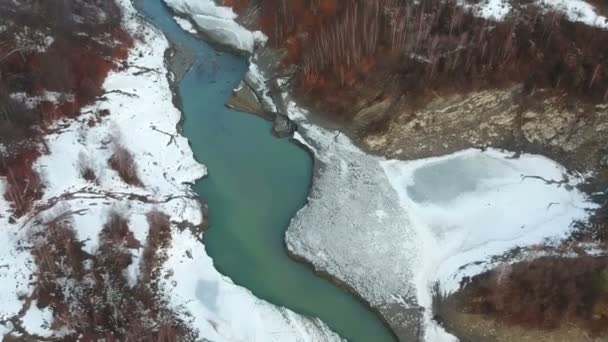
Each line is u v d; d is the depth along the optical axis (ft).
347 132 148.77
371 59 151.64
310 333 112.98
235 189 139.54
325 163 143.74
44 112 146.92
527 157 140.36
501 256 120.37
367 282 120.16
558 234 123.54
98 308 112.37
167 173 141.28
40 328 109.70
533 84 138.62
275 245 128.67
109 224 126.21
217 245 128.67
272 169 144.46
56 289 115.44
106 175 137.39
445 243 125.29
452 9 151.43
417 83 144.66
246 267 124.57
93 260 120.37
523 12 146.00
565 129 138.41
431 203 132.77
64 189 134.10
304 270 124.16
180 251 125.80
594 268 112.16
